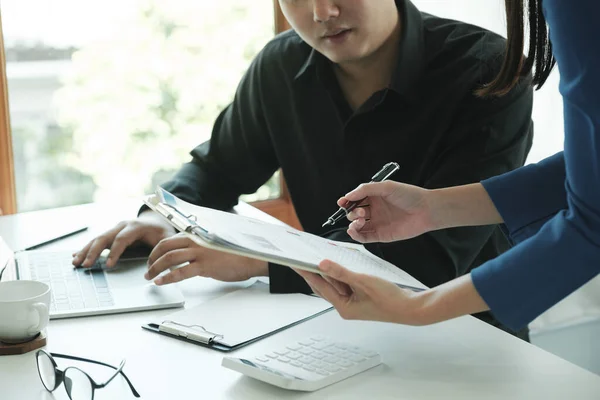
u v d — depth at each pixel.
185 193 1.77
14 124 2.28
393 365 1.06
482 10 2.21
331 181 1.78
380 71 1.67
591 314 2.03
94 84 2.36
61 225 1.72
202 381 1.01
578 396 0.96
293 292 1.32
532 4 1.10
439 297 0.98
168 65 2.44
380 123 1.68
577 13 0.85
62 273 1.41
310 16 1.52
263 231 1.14
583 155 0.89
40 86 2.29
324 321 1.21
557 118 2.12
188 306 1.29
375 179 1.30
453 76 1.62
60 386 1.00
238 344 1.11
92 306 1.25
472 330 1.18
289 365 1.03
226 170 1.88
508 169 1.54
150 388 0.99
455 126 1.60
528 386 0.99
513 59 1.13
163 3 2.39
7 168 2.26
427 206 1.23
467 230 1.47
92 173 2.42
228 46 2.51
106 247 1.47
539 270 0.92
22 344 1.10
